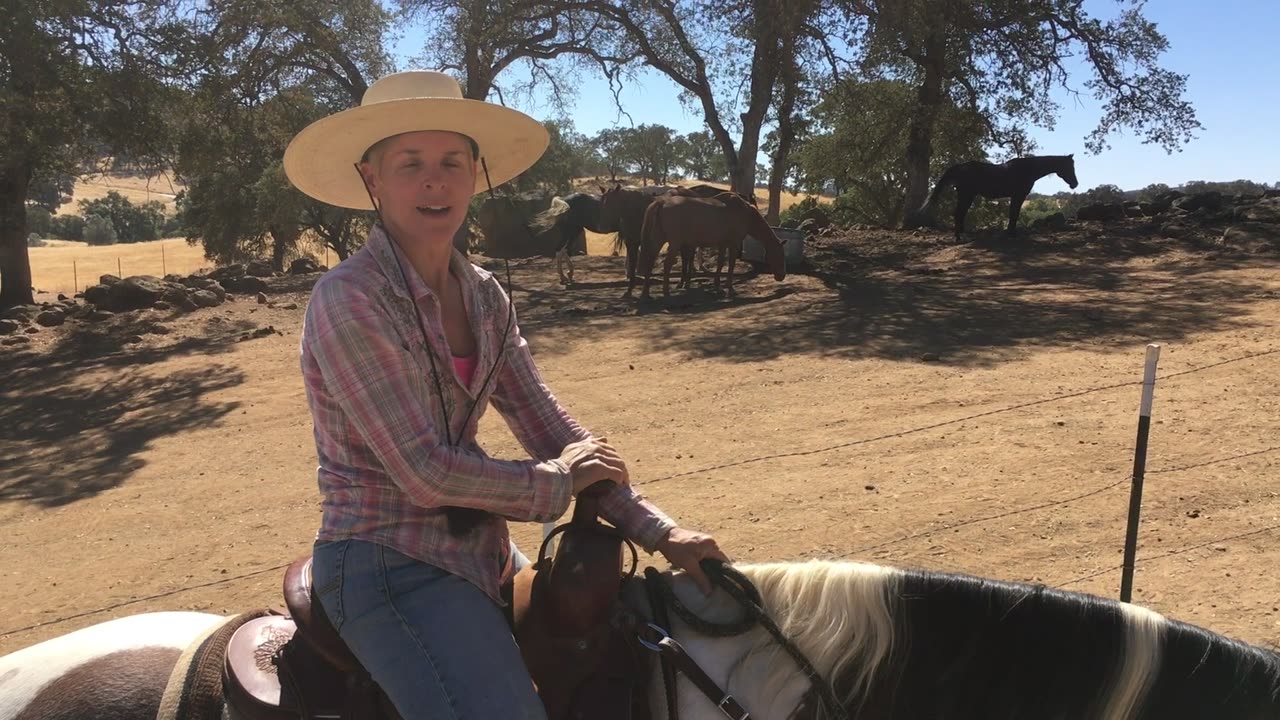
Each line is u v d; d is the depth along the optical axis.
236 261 38.12
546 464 2.03
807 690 1.99
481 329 2.15
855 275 18.83
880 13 20.86
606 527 2.16
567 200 23.52
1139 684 1.84
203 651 2.27
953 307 14.65
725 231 17.67
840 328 13.81
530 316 17.22
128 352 16.64
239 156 27.25
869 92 24.84
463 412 2.11
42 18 18.09
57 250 74.69
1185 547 5.54
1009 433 8.12
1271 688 1.79
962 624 1.99
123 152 20.95
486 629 1.93
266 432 11.04
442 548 1.99
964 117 26.16
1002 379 10.10
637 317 16.41
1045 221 22.30
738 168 24.56
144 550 7.38
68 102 19.17
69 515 8.57
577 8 23.08
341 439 1.98
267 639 2.27
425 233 2.10
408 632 1.90
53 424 12.49
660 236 17.92
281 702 2.05
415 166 2.12
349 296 1.90
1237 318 12.03
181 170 22.70
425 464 1.87
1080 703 1.89
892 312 14.68
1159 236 18.95
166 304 20.06
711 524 6.66
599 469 2.11
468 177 2.19
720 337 14.06
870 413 9.29
